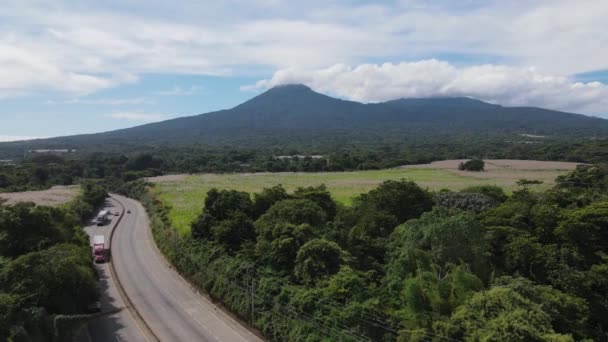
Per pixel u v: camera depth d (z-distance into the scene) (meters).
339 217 52.38
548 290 33.88
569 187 72.50
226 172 173.38
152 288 46.84
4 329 28.17
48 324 30.77
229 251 46.34
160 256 59.25
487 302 28.89
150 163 179.25
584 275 36.62
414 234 41.50
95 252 57.00
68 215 57.25
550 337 25.38
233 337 35.59
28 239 40.81
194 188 112.81
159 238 64.56
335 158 176.12
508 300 28.69
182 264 50.50
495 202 57.31
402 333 29.41
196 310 40.94
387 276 38.88
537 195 56.59
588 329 32.34
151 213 88.19
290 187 106.94
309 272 37.34
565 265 37.50
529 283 34.06
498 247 41.78
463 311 29.28
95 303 39.44
